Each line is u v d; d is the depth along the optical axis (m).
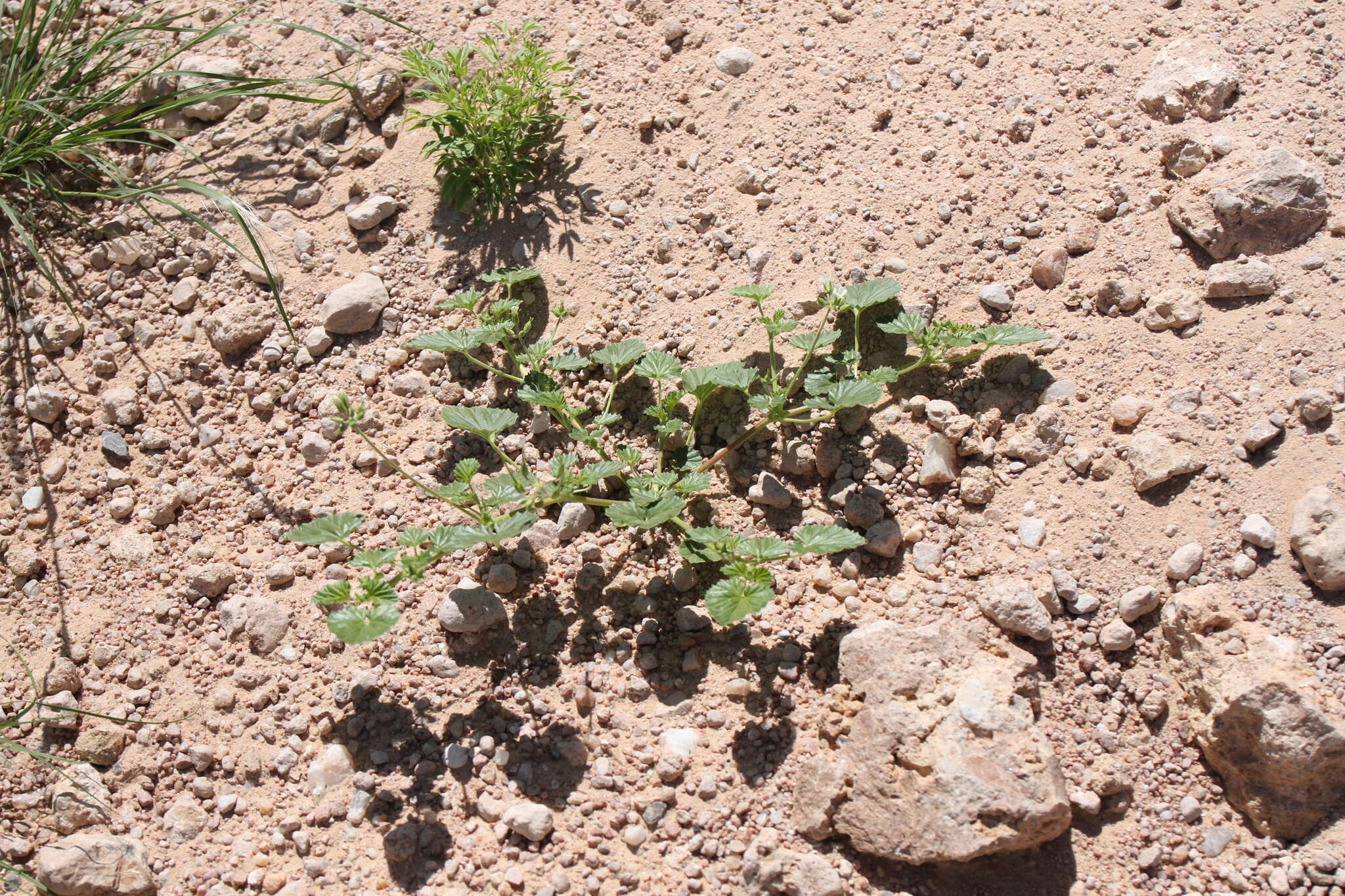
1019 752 1.34
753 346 1.54
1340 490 1.42
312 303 1.59
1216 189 1.52
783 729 1.40
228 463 1.54
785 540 1.48
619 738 1.41
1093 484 1.46
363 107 1.67
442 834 1.38
